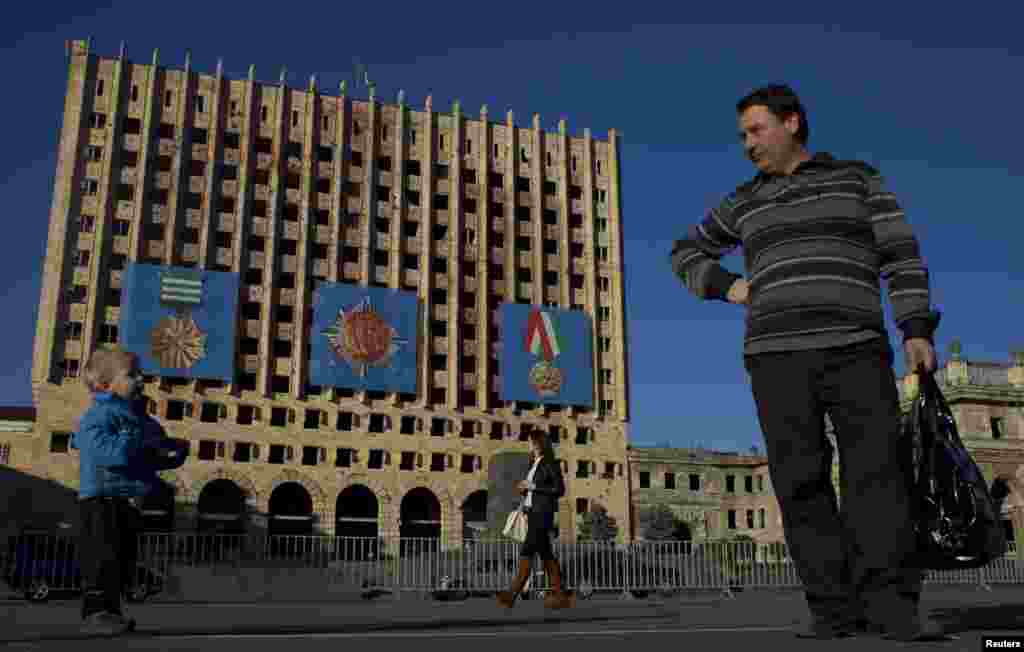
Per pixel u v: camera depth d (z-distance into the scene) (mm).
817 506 4441
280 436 74812
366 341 77750
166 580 17297
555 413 84688
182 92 78688
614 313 90000
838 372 4309
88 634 5398
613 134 95812
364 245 81500
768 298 4484
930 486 4246
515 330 83438
